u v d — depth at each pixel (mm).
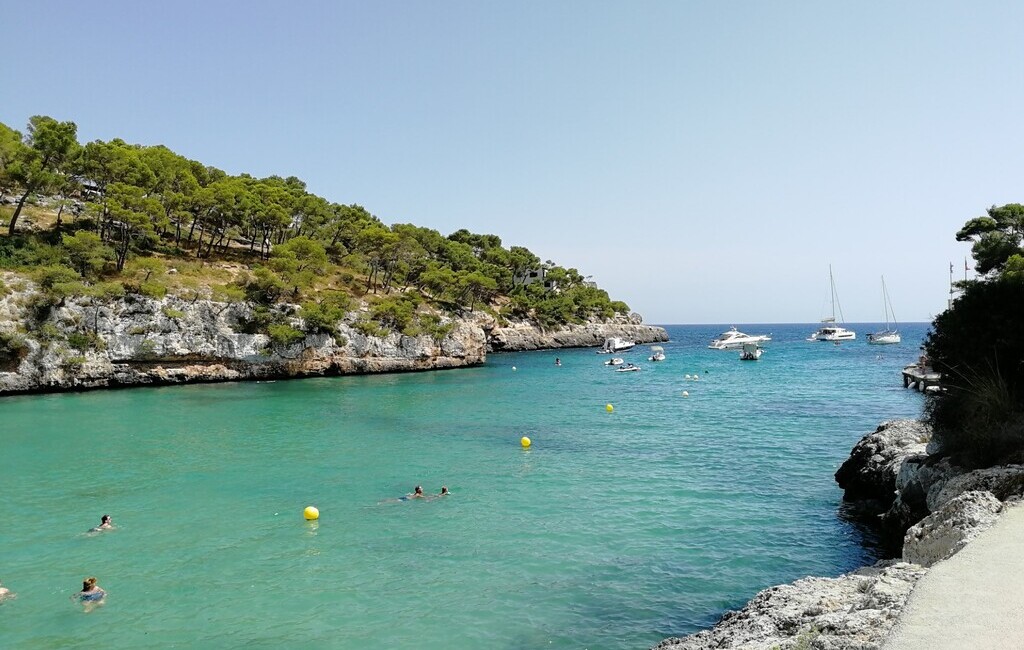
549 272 170250
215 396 57875
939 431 20266
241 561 17875
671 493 24703
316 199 118812
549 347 146125
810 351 138625
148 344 65188
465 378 78062
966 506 12164
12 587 16172
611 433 38844
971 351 21625
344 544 19203
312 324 77250
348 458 31625
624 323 181500
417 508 22938
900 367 93125
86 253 66250
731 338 151625
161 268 73438
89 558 18141
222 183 98125
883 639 7438
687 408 50500
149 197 86938
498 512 22344
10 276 59875
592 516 21781
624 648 12875
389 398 57344
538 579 16438
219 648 13031
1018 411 18328
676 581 16266
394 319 88062
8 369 57312
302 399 56219
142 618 14422
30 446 34562
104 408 49656
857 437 36938
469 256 146250
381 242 102125
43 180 72875
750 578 16438
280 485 26312
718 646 10352
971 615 7742
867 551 18359
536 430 40094
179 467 29625
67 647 13125
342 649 12914
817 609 10359
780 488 25406
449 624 13984
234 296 73062
